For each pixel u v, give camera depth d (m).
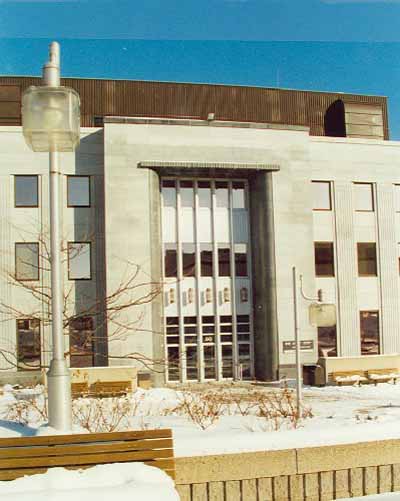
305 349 25.69
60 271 7.38
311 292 26.19
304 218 26.56
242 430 8.75
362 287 28.17
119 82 31.69
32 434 7.18
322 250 27.69
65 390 7.24
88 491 6.14
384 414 12.83
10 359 24.34
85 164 25.75
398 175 28.95
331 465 7.47
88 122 31.05
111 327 23.89
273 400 16.05
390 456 7.70
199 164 25.36
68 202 25.56
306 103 34.34
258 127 26.30
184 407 12.77
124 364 23.83
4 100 28.98
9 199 25.23
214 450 7.14
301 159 26.77
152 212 25.08
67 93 7.44
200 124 25.64
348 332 27.56
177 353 25.50
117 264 24.52
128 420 9.65
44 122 7.32
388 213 28.70
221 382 25.53
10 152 25.39
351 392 21.11
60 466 6.53
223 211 26.92
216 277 26.42
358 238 28.33
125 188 24.91
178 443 7.20
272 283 25.91
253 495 7.20
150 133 25.23
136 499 6.08
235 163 25.80
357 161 28.41
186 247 26.41
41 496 6.00
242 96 33.25
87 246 25.48
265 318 25.78
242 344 26.41
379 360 24.64
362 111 33.09
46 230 25.05
